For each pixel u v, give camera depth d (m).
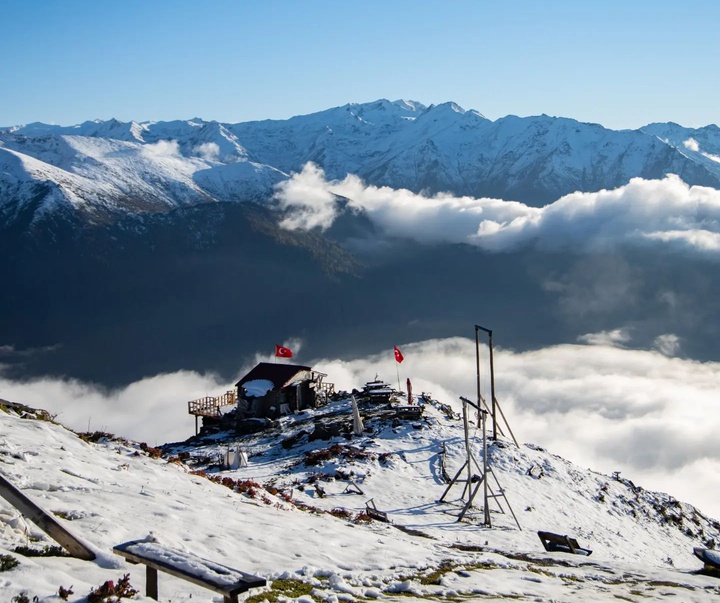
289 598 11.25
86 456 19.47
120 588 9.11
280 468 43.00
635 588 17.83
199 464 47.19
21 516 11.37
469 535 29.78
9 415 22.28
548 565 20.70
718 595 17.88
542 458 48.78
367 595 12.61
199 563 8.83
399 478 40.88
